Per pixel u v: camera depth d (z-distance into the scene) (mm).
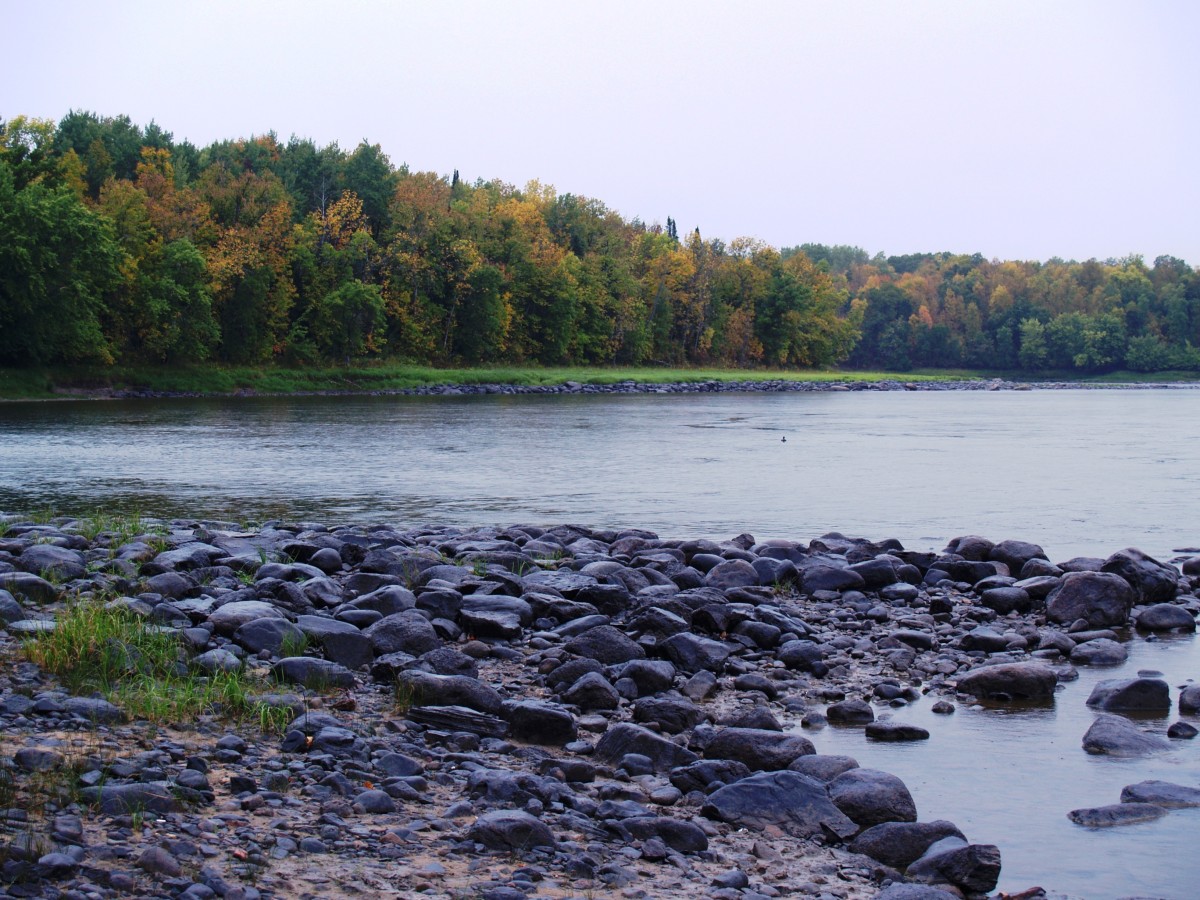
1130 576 14789
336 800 6562
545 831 6199
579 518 22422
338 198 114688
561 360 127938
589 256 132625
